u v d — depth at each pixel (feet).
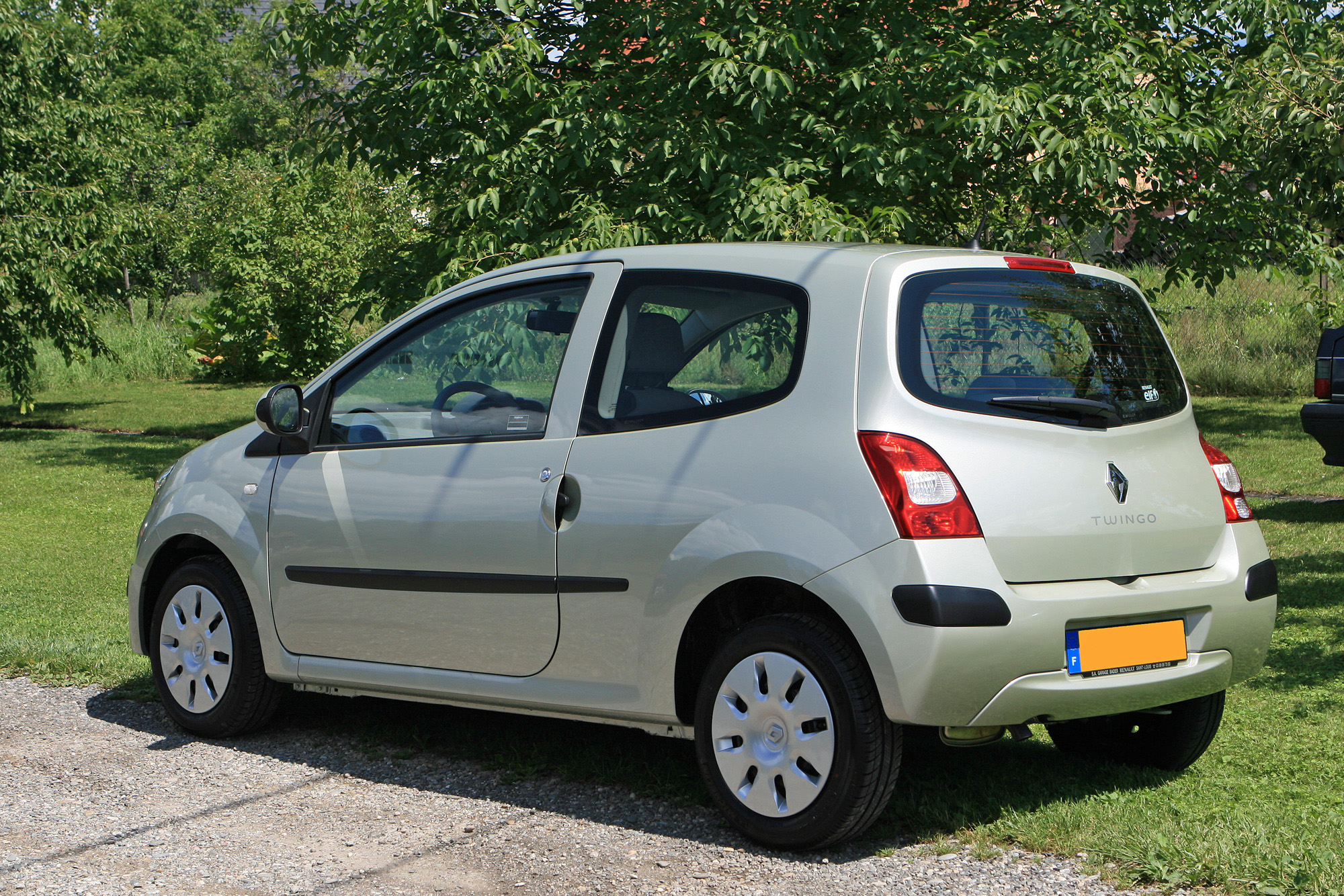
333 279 93.61
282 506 15.96
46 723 17.40
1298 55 26.43
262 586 16.07
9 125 64.95
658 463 12.94
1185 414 13.56
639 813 13.39
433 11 32.68
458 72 33.32
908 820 12.80
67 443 60.59
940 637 11.13
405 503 14.82
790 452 12.10
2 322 66.59
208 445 17.57
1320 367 32.48
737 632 12.55
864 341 12.08
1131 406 12.98
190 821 13.26
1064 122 33.40
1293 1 38.17
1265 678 18.37
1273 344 67.72
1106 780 14.12
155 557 17.44
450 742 16.17
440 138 35.65
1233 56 40.45
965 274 12.75
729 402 12.78
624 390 13.56
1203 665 12.69
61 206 65.31
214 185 119.85
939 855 11.93
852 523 11.57
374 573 15.01
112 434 65.62
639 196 33.68
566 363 14.11
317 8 38.50
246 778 14.80
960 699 11.30
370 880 11.59
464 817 13.33
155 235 78.69
